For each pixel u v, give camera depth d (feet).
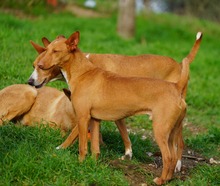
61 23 57.52
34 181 18.95
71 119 24.00
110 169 20.57
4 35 38.73
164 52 49.34
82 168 19.93
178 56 48.93
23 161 19.45
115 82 20.13
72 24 58.13
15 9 61.57
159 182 19.99
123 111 20.07
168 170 19.76
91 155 20.83
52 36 42.06
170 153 19.89
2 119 23.75
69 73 20.74
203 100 37.19
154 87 19.58
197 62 48.49
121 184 19.58
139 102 19.71
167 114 19.24
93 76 20.51
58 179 19.04
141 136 27.32
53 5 70.23
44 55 20.94
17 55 34.71
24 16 60.49
